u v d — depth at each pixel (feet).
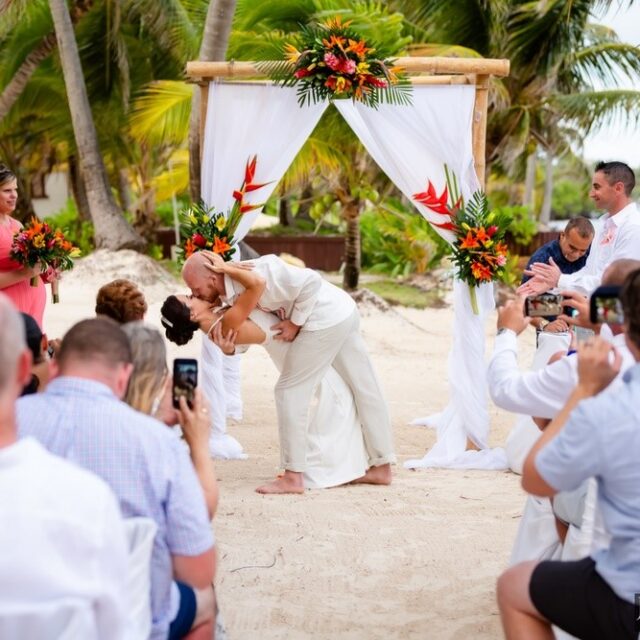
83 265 60.75
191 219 22.97
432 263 66.28
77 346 8.80
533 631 9.32
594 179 20.70
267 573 15.07
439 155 23.17
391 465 23.00
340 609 13.76
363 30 36.27
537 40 58.23
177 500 8.55
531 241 69.56
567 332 21.01
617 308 9.15
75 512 6.97
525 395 10.59
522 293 16.40
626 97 61.05
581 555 11.09
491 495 19.80
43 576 6.84
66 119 76.02
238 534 16.87
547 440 8.82
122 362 8.91
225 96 23.29
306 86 22.20
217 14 33.88
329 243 78.54
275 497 19.33
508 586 9.48
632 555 8.41
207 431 10.11
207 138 23.41
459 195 23.13
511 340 11.27
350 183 55.01
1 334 6.96
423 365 40.22
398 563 15.61
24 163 89.86
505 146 61.72
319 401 20.56
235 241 23.40
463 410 23.18
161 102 54.39
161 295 58.18
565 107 62.03
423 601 14.11
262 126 23.25
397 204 72.49
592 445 8.21
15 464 6.99
